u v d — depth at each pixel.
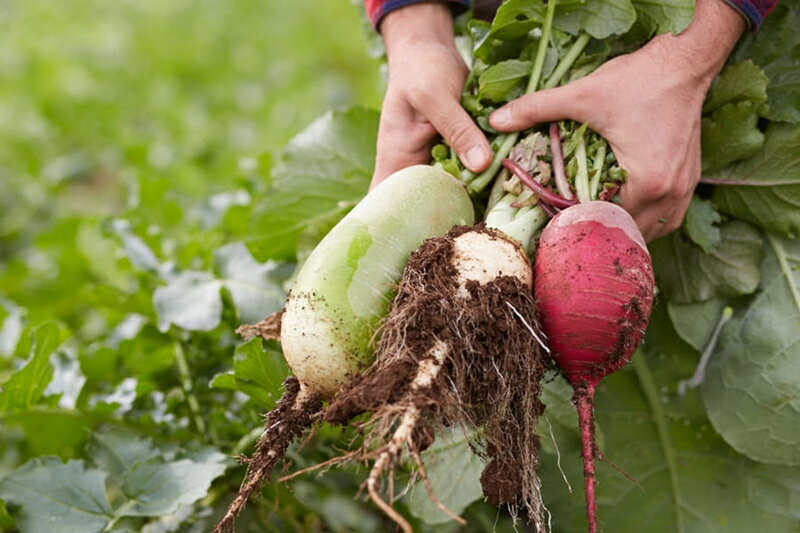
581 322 1.38
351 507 2.14
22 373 1.88
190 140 4.89
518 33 1.69
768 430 1.81
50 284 3.06
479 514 1.98
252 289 2.11
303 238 2.12
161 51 6.82
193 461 1.84
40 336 1.89
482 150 1.59
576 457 1.96
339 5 8.03
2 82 6.07
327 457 1.94
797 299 1.83
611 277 1.38
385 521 2.12
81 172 4.97
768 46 1.84
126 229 2.44
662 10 1.61
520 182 1.56
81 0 8.12
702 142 1.81
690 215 1.81
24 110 5.59
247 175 2.76
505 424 1.36
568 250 1.40
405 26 1.80
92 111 5.63
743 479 1.94
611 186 1.56
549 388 1.87
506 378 1.33
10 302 2.77
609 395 2.04
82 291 2.41
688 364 2.01
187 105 5.71
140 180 2.79
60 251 3.31
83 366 2.20
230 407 2.10
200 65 6.64
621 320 1.38
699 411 2.00
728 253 1.87
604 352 1.39
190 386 2.13
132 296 2.29
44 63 6.27
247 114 5.57
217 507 1.92
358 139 2.12
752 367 1.84
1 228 4.21
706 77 1.62
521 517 1.48
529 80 1.66
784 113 1.80
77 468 1.74
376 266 1.38
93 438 1.84
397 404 1.26
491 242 1.40
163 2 8.16
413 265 1.38
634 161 1.55
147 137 5.07
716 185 1.88
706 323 1.91
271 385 1.69
